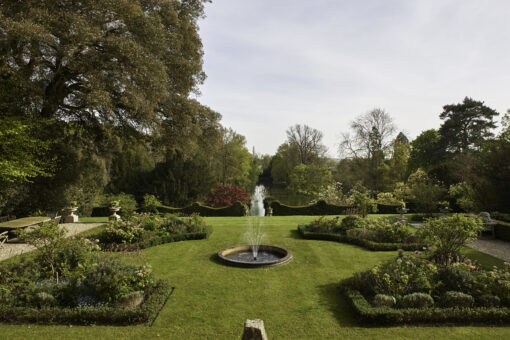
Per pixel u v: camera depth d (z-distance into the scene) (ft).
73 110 42.29
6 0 28.91
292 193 113.39
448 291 16.02
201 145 51.03
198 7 45.09
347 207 58.49
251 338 9.17
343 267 23.25
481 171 43.21
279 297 17.85
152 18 33.58
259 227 40.14
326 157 114.21
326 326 14.34
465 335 13.14
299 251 27.94
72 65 30.17
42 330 13.50
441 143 89.10
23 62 31.40
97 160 50.01
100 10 31.01
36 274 17.28
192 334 13.58
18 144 31.60
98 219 48.57
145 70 32.60
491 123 86.33
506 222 36.29
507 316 14.05
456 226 20.10
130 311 14.49
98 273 16.72
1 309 14.29
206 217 53.62
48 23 27.91
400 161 87.20
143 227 32.27
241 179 132.87
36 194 40.04
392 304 15.37
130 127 44.39
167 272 22.18
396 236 29.37
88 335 13.20
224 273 21.98
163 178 70.44
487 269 22.29
